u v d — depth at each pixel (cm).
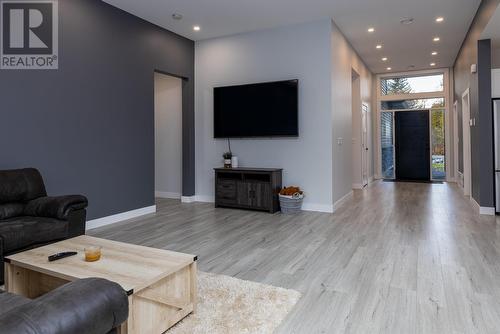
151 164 515
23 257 202
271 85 533
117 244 228
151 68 514
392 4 457
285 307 211
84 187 415
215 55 588
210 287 240
